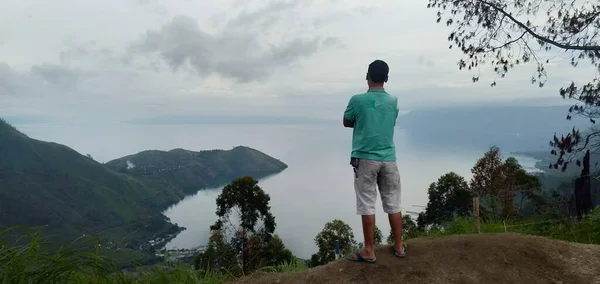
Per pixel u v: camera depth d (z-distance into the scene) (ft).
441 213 65.77
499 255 12.39
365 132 11.91
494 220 27.07
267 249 63.72
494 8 30.27
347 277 12.08
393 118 12.20
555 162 29.94
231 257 42.98
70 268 10.89
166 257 13.94
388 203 12.39
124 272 12.14
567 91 29.04
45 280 10.52
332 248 67.77
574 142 28.53
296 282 12.67
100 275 11.58
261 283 13.47
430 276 11.66
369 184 12.05
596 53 29.14
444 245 13.19
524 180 54.80
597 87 28.40
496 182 55.88
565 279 11.48
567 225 22.95
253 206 66.33
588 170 28.71
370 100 11.94
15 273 10.18
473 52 32.14
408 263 12.26
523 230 23.93
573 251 12.76
